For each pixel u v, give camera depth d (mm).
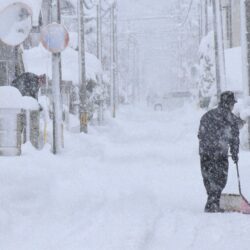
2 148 36188
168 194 27078
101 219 19922
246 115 49281
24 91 49531
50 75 78188
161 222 19672
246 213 22172
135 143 60375
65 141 52188
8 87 37219
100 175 33188
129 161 42219
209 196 22688
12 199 22688
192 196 26609
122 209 22156
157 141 63562
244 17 50750
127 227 18469
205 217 20719
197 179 32344
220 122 23000
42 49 84250
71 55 89438
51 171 30906
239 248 16031
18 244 16328
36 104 42844
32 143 42438
